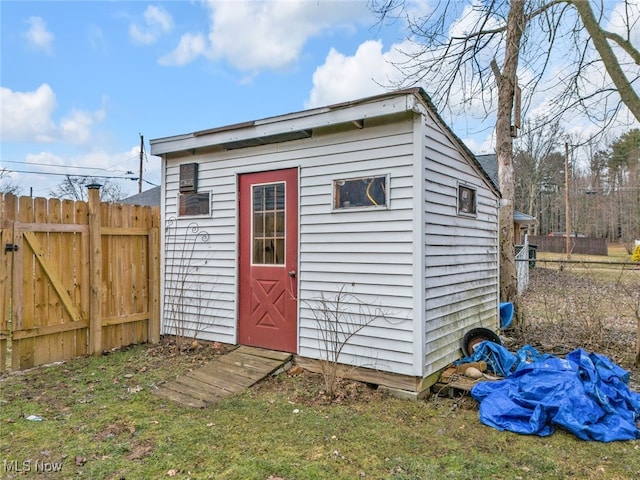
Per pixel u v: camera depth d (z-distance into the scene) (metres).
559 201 33.56
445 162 4.23
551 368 3.50
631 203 27.86
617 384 3.45
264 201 4.75
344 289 4.09
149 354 4.92
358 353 4.00
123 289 5.22
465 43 6.18
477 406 3.51
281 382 4.05
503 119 6.55
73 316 4.65
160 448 2.70
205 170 5.25
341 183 4.15
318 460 2.57
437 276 4.02
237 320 4.95
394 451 2.71
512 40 5.65
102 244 5.00
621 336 5.93
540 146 20.55
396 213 3.79
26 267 4.24
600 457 2.66
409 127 3.73
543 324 6.70
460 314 4.57
